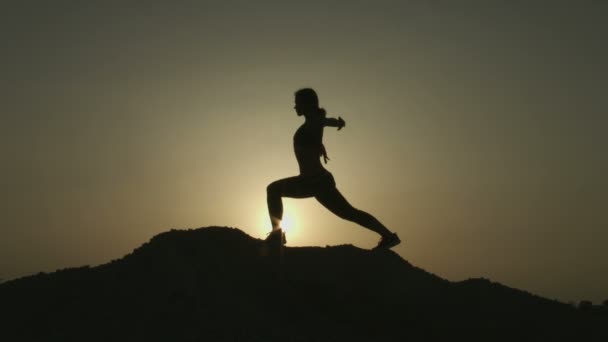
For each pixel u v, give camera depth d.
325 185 6.75
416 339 6.52
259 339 5.93
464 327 6.74
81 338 5.91
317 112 6.92
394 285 7.20
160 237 7.68
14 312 6.48
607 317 7.31
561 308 7.39
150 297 6.48
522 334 6.71
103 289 6.74
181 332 5.95
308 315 6.57
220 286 6.69
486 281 7.78
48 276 7.31
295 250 7.63
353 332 6.43
